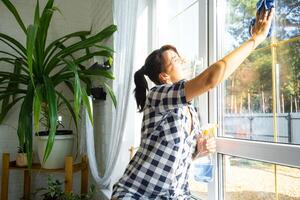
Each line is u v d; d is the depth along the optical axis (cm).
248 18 98
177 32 154
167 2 165
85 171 187
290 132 80
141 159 94
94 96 186
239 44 102
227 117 107
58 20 228
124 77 151
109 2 185
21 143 146
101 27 204
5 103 183
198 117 108
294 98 79
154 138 90
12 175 207
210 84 72
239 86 101
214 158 105
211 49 110
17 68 179
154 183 91
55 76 173
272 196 85
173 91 79
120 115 153
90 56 178
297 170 77
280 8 85
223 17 110
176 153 90
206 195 118
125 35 153
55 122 139
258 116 92
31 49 133
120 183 96
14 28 213
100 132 201
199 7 117
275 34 86
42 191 208
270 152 78
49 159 165
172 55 101
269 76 88
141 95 105
